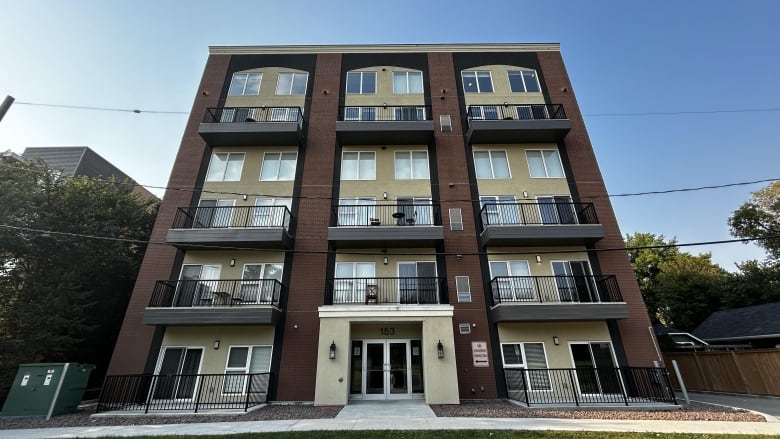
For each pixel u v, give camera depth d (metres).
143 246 17.61
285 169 14.73
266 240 12.62
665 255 29.92
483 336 12.05
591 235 12.65
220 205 13.99
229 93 16.27
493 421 7.85
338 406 10.38
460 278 12.85
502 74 16.84
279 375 11.47
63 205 14.12
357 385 11.71
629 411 9.18
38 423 8.55
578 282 12.77
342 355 11.05
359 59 17.14
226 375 10.70
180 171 14.47
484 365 11.67
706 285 23.52
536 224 13.40
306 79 16.69
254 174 14.54
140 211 17.75
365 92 16.50
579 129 15.48
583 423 7.60
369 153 15.27
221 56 17.02
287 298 12.50
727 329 17.75
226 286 12.62
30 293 12.88
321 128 15.56
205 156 14.84
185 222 13.38
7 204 12.34
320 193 14.23
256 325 12.07
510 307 11.58
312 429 7.21
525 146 15.28
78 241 13.83
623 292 12.59
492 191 14.34
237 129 14.32
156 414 9.41
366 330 12.34
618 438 6.25
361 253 13.23
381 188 14.43
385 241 12.94
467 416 8.60
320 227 13.63
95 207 15.55
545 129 14.51
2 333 12.26
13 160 14.09
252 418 8.80
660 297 26.08
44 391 9.55
